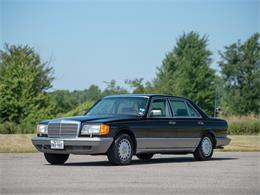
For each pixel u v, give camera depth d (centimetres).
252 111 8419
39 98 5250
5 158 1739
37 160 1664
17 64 5425
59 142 1510
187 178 1179
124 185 1057
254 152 2164
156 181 1123
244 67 8644
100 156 1900
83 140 1482
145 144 1575
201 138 1723
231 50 8731
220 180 1145
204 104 8456
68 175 1229
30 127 4538
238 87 8644
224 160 1719
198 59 8750
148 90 7225
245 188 1024
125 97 1655
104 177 1191
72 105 7650
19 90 5175
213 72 8531
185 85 8375
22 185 1052
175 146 1653
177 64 9269
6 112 5097
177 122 1661
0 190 983
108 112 1628
